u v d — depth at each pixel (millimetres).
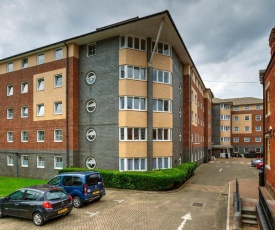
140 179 15648
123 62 18078
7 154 23953
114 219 9992
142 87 18531
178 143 22594
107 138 18469
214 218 10109
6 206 10141
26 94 22812
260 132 50281
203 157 36906
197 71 28578
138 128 18297
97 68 19312
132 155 17797
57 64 20672
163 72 19641
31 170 22000
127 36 18328
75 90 19734
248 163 35625
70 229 8922
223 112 50031
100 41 19328
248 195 13594
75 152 19375
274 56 12070
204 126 38594
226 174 23422
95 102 19219
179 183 17109
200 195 14312
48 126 20969
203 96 38656
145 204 12312
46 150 21000
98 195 12484
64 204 9945
